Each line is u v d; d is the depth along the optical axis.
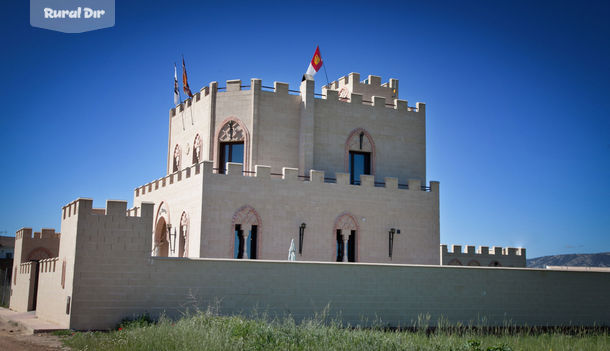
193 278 24.78
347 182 37.09
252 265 25.59
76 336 21.25
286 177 35.41
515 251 59.88
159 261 24.44
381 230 37.69
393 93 44.91
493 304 29.06
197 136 40.47
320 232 35.81
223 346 17.97
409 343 19.69
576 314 30.70
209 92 39.16
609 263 117.69
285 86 38.91
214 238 33.25
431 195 39.75
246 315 25.20
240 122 38.00
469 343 19.95
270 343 18.83
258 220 34.34
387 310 27.23
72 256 24.08
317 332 20.36
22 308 38.22
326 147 39.16
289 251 33.09
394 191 38.53
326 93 39.78
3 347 19.50
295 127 38.81
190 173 35.56
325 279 26.53
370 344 19.23
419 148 42.06
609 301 31.42
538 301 30.00
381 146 40.84
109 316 23.61
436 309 28.02
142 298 24.06
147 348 18.23
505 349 19.42
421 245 38.84
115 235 24.05
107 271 23.80
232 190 34.03
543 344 22.38
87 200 23.84
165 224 40.44
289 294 25.92
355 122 40.22
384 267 27.48
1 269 53.28
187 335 18.94
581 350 21.80
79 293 23.41
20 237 44.34
